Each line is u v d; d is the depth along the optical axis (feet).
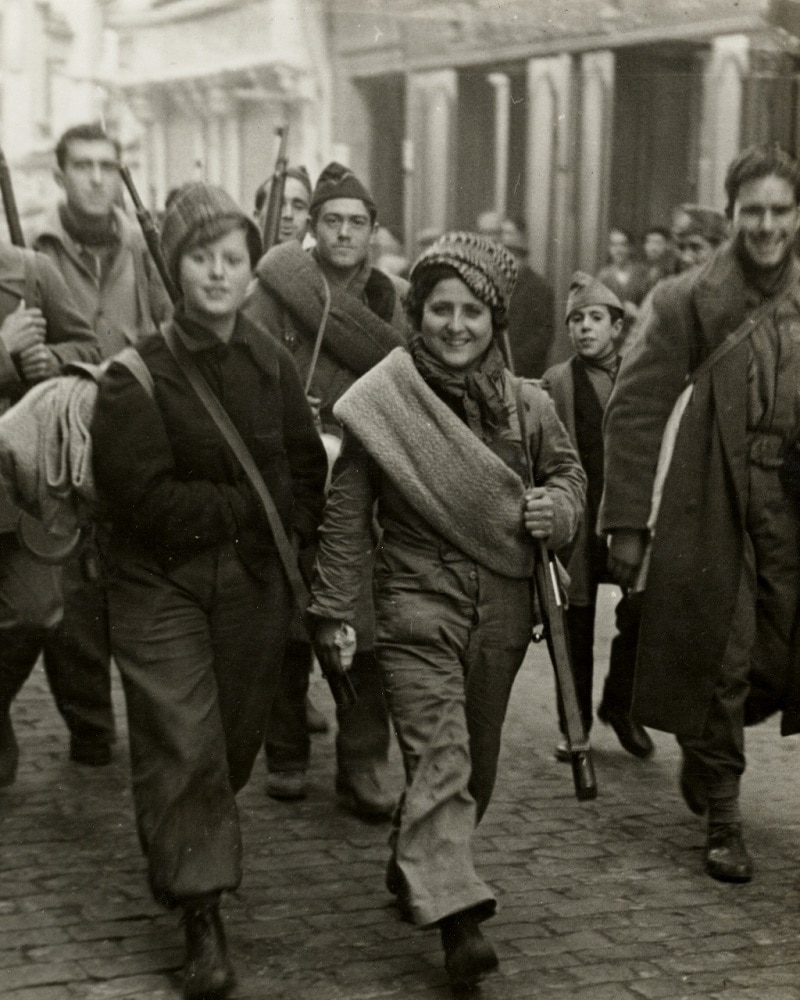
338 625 11.78
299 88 35.53
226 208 11.05
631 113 32.27
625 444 14.23
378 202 36.47
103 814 14.82
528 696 20.24
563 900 13.10
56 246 16.72
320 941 12.06
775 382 13.67
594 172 32.89
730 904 13.12
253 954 11.78
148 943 11.89
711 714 13.92
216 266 10.99
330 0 35.99
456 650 11.50
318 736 17.98
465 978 10.78
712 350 13.74
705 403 13.75
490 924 12.51
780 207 13.44
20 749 16.90
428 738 11.14
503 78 34.14
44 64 35.63
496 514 11.38
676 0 31.42
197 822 10.92
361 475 11.68
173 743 10.90
